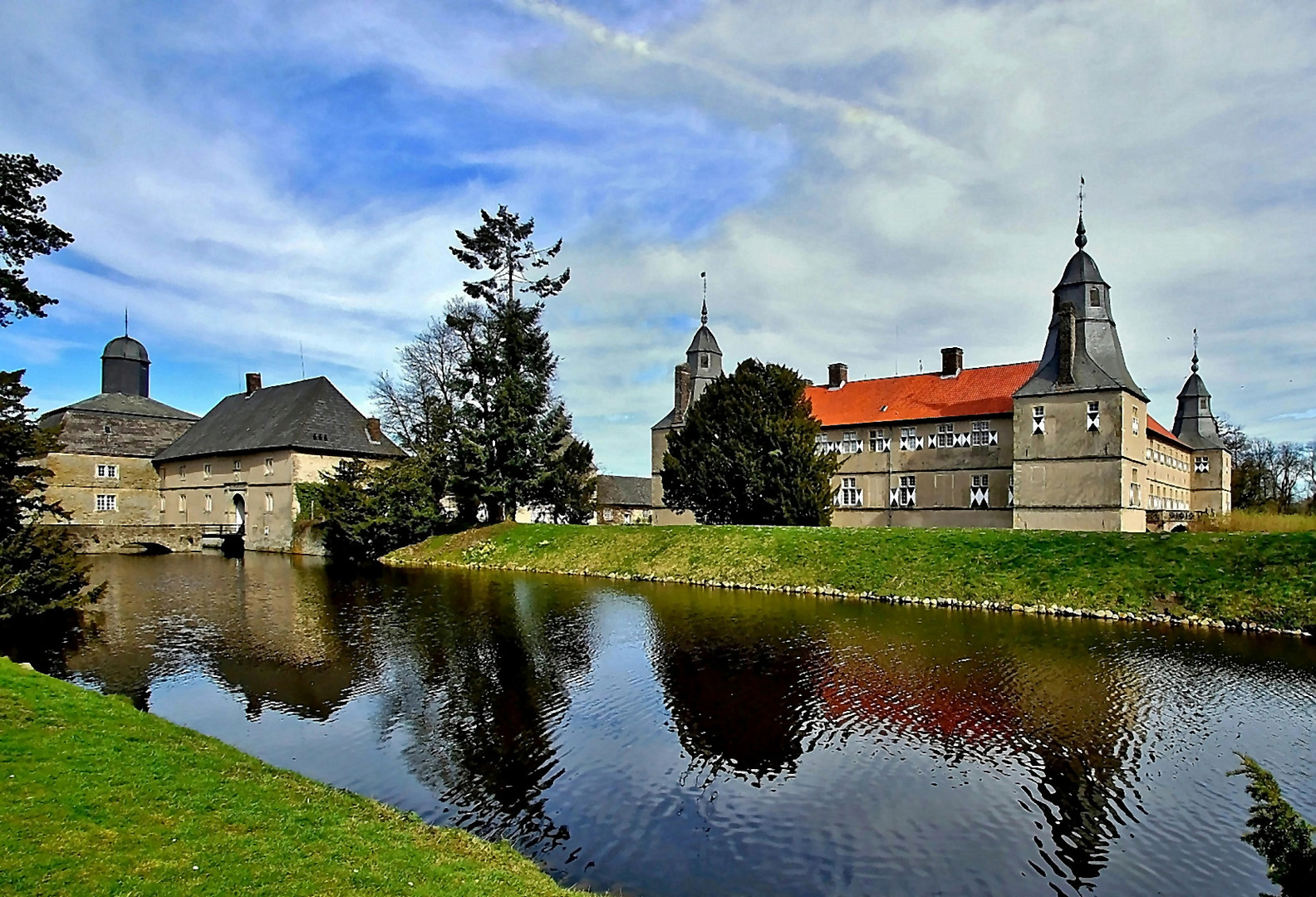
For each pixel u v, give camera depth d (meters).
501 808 10.26
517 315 44.22
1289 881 5.75
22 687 11.20
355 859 7.11
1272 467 85.31
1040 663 16.89
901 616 22.59
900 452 43.84
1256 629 19.77
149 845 6.64
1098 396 35.22
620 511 75.00
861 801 10.40
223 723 13.63
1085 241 37.44
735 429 37.19
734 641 19.48
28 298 23.77
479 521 46.00
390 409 54.00
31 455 20.97
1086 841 9.30
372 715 14.02
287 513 51.31
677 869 8.75
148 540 51.94
